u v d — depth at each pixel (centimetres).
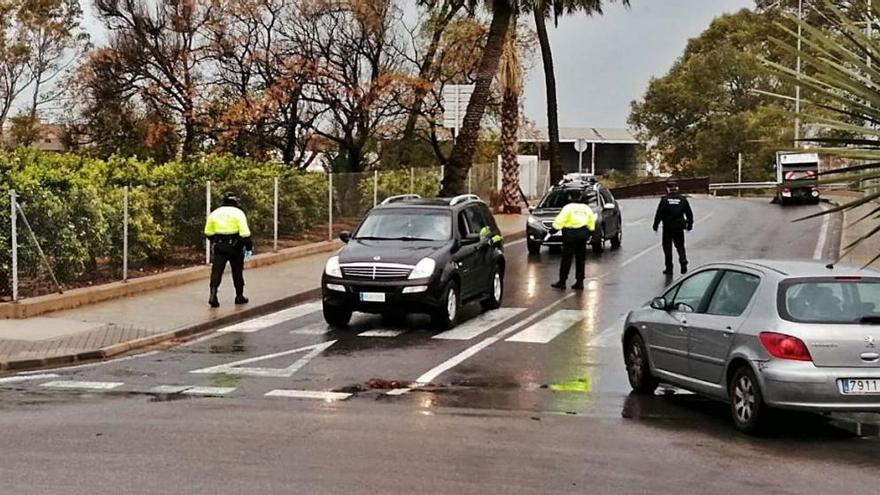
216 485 707
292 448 823
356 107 3519
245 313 1664
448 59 3756
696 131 6719
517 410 1005
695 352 996
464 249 1617
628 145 7975
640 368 1107
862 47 375
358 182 2983
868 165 378
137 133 3822
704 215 3878
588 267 2367
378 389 1105
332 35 3538
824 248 2659
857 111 376
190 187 2158
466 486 715
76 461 771
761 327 898
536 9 3622
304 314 1698
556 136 4197
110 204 1845
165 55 3744
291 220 2611
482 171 4100
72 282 1744
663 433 912
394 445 838
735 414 927
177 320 1552
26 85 4731
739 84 6588
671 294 1088
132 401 1027
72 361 1270
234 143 3547
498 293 1772
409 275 1497
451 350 1358
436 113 3725
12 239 1548
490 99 4097
